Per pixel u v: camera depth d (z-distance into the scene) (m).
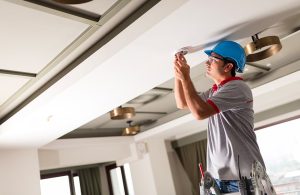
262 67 4.37
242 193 1.56
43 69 2.66
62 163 5.58
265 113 6.21
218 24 2.05
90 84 2.72
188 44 2.28
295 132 5.97
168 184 7.02
